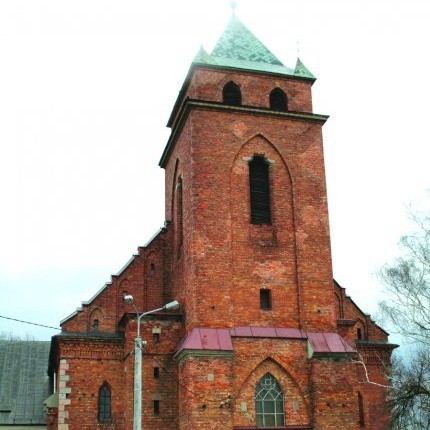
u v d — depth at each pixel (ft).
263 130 131.03
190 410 108.37
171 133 142.41
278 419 113.50
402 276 151.33
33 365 169.99
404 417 135.23
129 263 137.28
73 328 130.00
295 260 124.47
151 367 121.49
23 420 152.97
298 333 118.83
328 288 123.95
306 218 127.54
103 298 133.49
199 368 110.63
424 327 147.02
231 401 110.22
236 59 140.67
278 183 128.88
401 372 150.71
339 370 116.47
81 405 123.65
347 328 128.16
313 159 132.16
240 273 120.88
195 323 115.34
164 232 141.59
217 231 121.70
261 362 115.34
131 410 119.34
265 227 125.39
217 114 129.39
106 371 126.72
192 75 135.23
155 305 136.26
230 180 126.00
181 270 130.00
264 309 119.96
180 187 138.51
